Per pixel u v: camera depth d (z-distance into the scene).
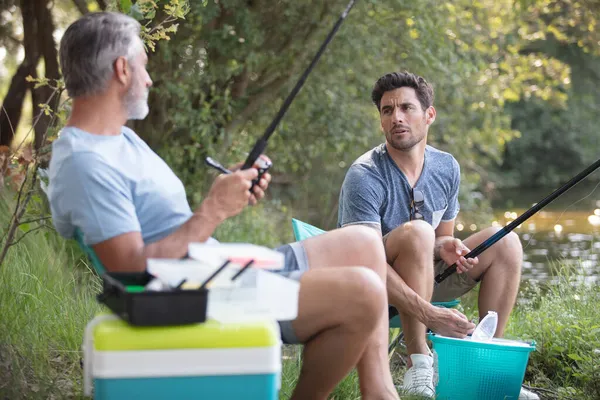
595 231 13.16
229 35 9.79
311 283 2.87
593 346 4.59
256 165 2.97
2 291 4.27
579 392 4.27
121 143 2.98
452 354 3.86
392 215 4.53
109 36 2.92
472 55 12.43
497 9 12.66
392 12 10.62
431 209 4.62
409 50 10.97
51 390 3.62
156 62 9.66
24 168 4.44
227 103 10.16
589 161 25.86
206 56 10.13
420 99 4.54
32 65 10.00
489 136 13.74
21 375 3.65
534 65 13.73
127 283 2.66
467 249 4.50
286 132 11.60
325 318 2.87
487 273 4.57
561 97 14.71
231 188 2.80
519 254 4.56
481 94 13.16
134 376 2.34
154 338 2.35
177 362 2.36
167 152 9.91
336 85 11.34
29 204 4.40
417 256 4.14
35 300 4.38
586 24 12.45
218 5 9.22
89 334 2.50
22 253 4.95
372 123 11.87
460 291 4.66
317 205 14.88
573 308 5.17
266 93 10.60
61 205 2.84
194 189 10.21
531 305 5.61
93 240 2.79
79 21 2.94
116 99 2.96
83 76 2.91
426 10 10.62
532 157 26.03
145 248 2.77
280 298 2.52
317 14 10.24
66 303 4.51
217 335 2.38
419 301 4.05
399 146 4.49
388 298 4.11
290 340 2.96
